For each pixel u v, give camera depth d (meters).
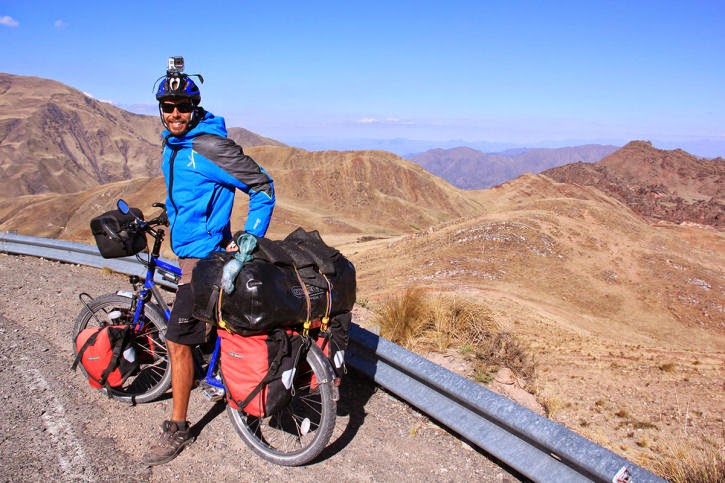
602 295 66.94
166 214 3.82
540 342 22.12
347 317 3.58
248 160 3.33
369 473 3.54
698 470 4.08
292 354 3.26
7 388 4.35
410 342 6.19
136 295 4.21
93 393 4.43
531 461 3.33
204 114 3.44
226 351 3.34
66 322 6.10
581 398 12.99
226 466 3.55
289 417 4.15
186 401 3.68
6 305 6.56
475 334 6.33
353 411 4.39
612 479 2.82
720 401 14.53
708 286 77.31
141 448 3.70
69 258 9.41
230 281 3.04
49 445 3.61
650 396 14.59
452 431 4.14
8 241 10.31
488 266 63.62
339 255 3.55
